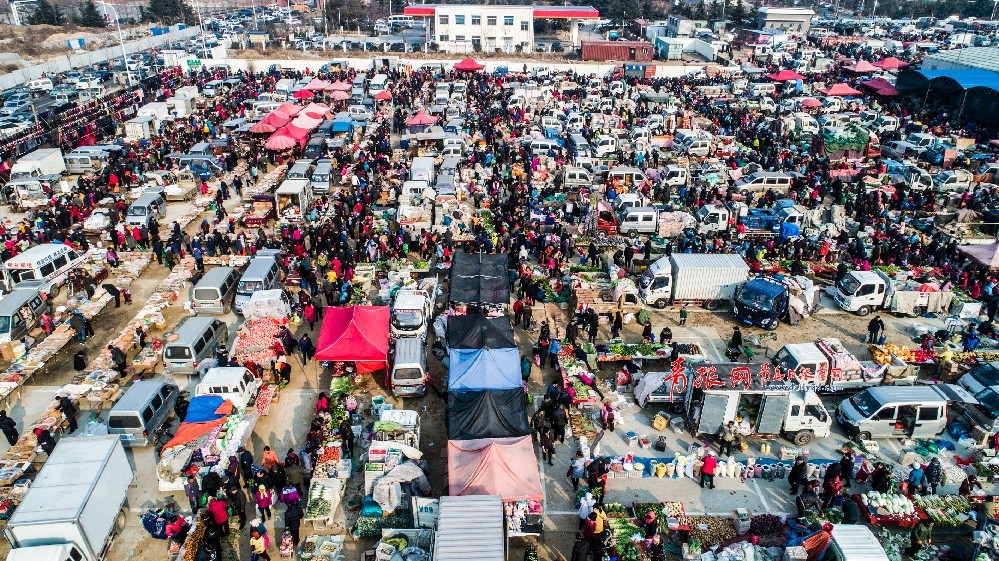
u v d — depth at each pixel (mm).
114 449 19469
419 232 39250
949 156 54125
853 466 21641
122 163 51281
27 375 26375
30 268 32125
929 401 22953
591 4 175500
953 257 36031
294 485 19484
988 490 21141
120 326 31203
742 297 31281
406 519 19469
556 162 53438
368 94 79062
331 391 25656
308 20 158125
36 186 44469
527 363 26453
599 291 32156
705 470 21188
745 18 146000
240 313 31750
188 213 43469
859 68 90000
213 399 23453
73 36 132375
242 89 78688
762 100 75375
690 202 45812
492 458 19438
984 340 29266
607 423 23703
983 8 171625
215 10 191750
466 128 62875
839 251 37156
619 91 80125
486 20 110062
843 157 54969
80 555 17375
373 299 33031
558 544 19297
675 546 19109
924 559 18531
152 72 89250
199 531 18844
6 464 21406
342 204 42562
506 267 32969
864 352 29094
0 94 76688
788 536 18875
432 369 27781
